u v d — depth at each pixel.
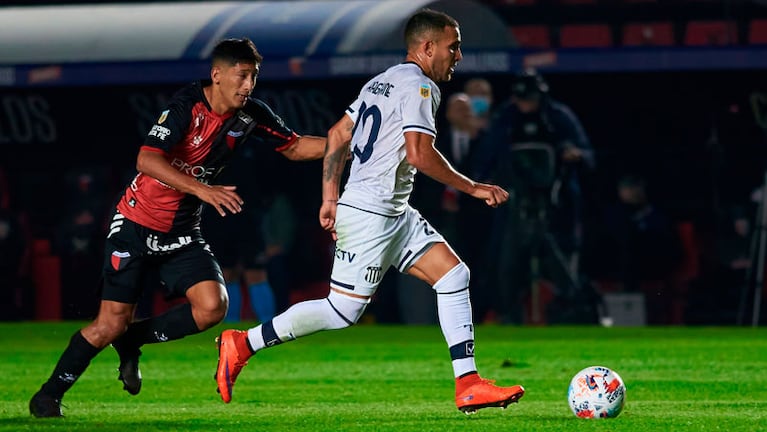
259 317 53.44
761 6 58.41
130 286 22.81
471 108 50.19
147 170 21.64
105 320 22.83
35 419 22.55
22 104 62.97
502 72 58.12
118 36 61.34
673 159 59.44
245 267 53.06
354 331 49.03
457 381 21.89
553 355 38.34
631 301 52.69
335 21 59.66
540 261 50.03
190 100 22.34
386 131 21.34
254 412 23.95
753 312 53.97
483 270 53.16
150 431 20.67
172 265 23.16
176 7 63.78
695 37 58.97
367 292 22.02
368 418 22.53
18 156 63.28
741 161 59.00
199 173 22.84
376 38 58.22
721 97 59.03
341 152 22.36
